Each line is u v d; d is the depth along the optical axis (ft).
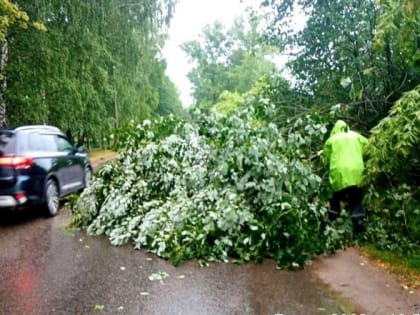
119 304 12.80
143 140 22.25
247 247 17.25
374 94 26.81
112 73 66.74
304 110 29.45
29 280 14.73
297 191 18.22
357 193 19.04
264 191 17.76
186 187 20.62
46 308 12.48
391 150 15.71
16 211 26.45
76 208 22.68
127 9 65.10
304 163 19.20
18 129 24.00
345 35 28.91
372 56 26.63
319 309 12.44
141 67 75.56
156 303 12.89
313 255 17.13
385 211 19.11
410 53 23.12
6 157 22.71
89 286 14.23
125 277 15.11
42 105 49.85
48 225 23.11
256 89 35.19
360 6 27.96
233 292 13.79
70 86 52.70
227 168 18.37
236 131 18.52
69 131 55.26
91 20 55.72
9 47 48.14
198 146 21.15
